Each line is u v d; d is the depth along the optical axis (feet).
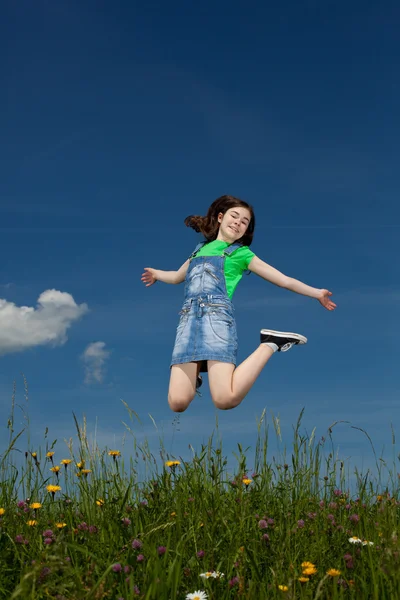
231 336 13.25
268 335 13.19
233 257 14.14
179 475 12.07
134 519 9.94
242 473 10.59
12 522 9.98
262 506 11.17
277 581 7.50
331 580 7.74
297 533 9.48
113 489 11.97
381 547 8.54
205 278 13.80
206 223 14.99
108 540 9.36
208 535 8.86
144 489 11.94
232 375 12.92
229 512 10.35
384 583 7.62
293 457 12.16
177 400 13.17
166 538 9.20
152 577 7.20
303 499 11.50
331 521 10.09
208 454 12.08
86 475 12.03
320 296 13.73
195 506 10.52
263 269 13.97
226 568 8.27
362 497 11.54
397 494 11.96
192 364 13.35
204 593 7.38
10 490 11.67
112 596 7.03
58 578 7.13
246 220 14.78
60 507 11.23
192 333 13.32
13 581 8.28
